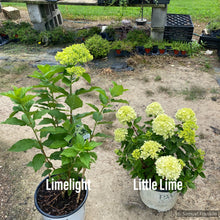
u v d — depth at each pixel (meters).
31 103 1.83
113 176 3.10
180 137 2.08
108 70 5.66
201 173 2.19
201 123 4.00
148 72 5.70
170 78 5.41
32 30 7.68
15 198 2.79
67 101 1.93
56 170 1.85
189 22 6.91
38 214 2.62
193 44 6.61
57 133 2.00
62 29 7.64
